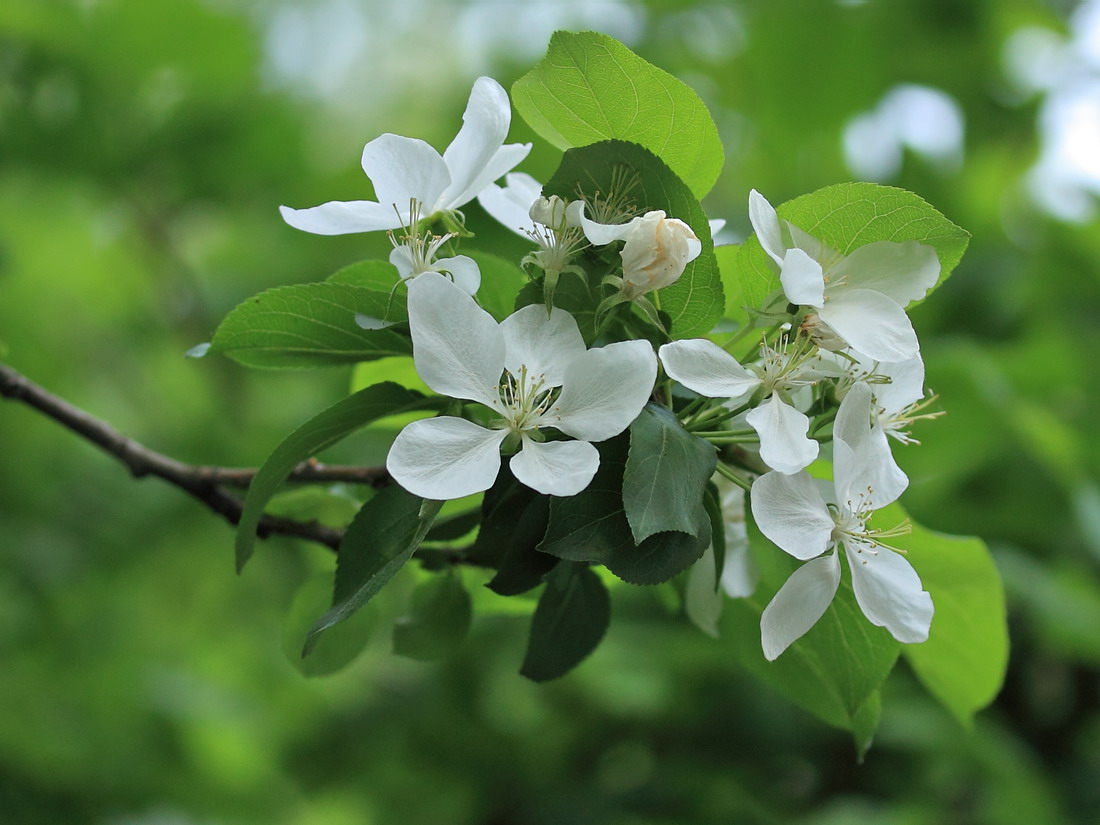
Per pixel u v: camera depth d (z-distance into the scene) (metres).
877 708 0.47
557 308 0.43
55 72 0.76
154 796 0.79
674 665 0.82
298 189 0.82
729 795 0.78
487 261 0.46
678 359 0.42
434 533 0.46
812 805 0.80
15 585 0.82
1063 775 0.80
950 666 0.50
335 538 0.48
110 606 0.86
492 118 0.44
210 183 0.80
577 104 0.44
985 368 0.74
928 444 0.76
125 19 0.75
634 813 0.80
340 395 0.89
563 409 0.42
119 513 0.86
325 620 0.41
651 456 0.41
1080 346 0.88
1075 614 0.73
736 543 0.46
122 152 0.78
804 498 0.42
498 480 0.42
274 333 0.45
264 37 0.87
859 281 0.43
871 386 0.44
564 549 0.41
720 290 0.43
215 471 0.50
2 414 0.84
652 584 0.41
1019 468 0.78
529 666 0.46
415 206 0.44
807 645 0.46
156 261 0.87
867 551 0.43
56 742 0.75
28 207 0.82
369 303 0.44
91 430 0.50
